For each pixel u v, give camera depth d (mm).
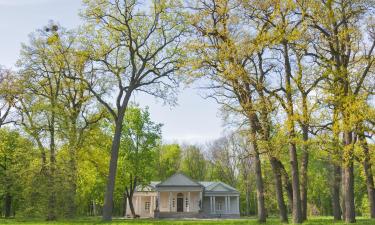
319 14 22406
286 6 22094
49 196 33344
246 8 23453
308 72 22922
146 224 26078
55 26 35625
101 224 26141
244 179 79250
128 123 58094
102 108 39031
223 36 24016
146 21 32938
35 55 35938
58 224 25875
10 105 37406
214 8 24828
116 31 32719
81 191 48375
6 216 54531
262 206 28438
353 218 23219
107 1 31703
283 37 21953
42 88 37500
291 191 27469
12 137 48031
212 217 67375
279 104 21922
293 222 23703
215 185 77250
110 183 31875
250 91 24031
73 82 36688
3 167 49469
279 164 27125
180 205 74562
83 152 38375
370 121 21625
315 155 24859
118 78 33562
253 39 23125
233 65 22609
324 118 21453
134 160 57688
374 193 33156
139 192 76312
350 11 23281
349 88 22953
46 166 34094
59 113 35344
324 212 83500
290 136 21781
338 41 23094
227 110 25219
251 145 25844
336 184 36281
